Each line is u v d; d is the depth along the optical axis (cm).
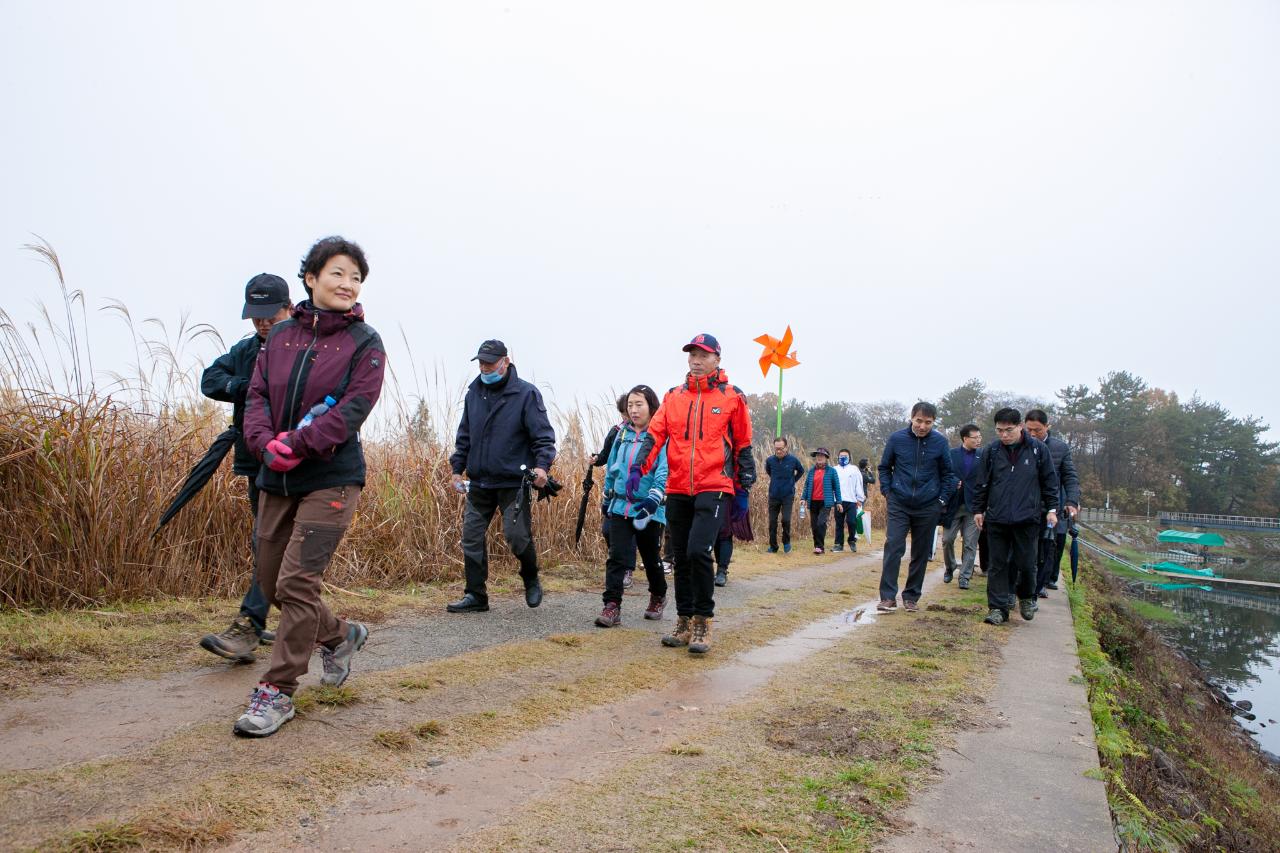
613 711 362
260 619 391
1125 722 602
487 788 267
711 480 497
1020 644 579
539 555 827
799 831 244
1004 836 249
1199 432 7756
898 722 360
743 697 395
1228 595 3206
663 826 243
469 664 422
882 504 2120
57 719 304
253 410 310
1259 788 760
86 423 500
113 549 497
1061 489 838
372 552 681
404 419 788
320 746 291
